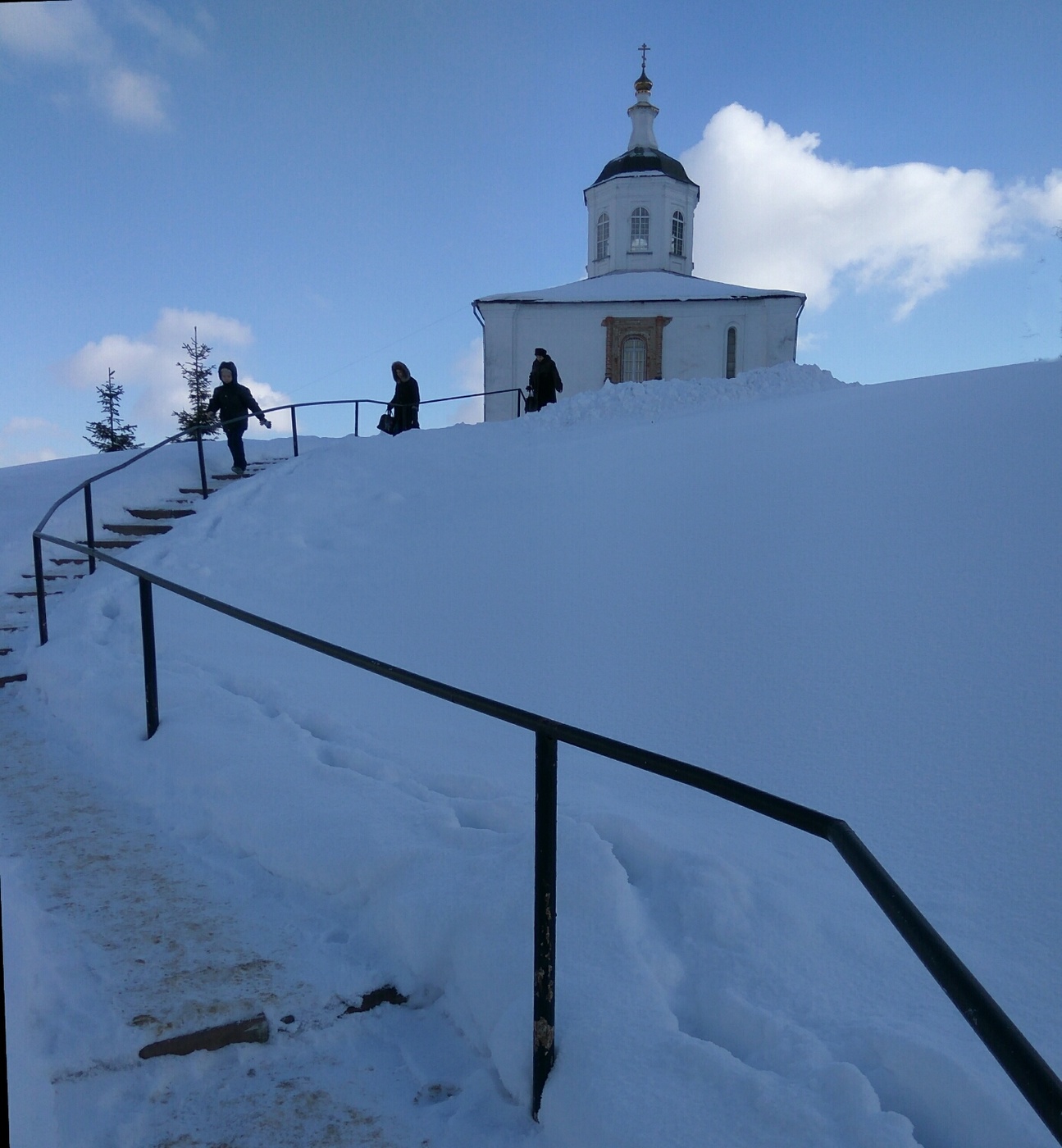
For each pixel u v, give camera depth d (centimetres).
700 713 486
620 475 996
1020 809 348
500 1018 254
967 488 683
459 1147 228
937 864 329
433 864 325
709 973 262
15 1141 203
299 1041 270
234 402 1220
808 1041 227
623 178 3309
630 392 1527
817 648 520
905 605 540
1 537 990
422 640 678
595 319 2783
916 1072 214
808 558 647
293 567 898
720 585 645
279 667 636
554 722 225
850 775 398
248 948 309
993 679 441
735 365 2792
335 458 1190
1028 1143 194
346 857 341
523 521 909
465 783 412
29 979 262
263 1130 236
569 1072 227
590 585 710
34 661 668
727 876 303
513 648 629
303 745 461
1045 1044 235
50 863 378
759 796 176
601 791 412
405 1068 264
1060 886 304
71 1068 244
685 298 2762
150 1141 232
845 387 1575
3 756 522
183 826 411
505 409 2791
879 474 773
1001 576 538
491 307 2766
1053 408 800
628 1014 240
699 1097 211
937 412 920
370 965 299
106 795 458
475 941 281
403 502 1064
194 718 505
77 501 1081
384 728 509
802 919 284
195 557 916
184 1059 257
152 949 306
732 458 951
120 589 835
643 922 288
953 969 133
